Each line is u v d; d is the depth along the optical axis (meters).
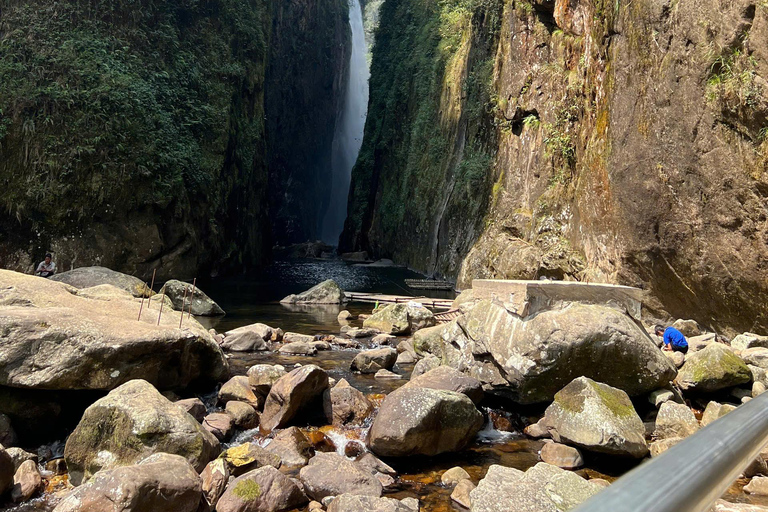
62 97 19.28
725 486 0.56
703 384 6.57
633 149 10.70
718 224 8.77
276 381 6.24
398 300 16.73
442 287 20.64
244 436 5.71
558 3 16.23
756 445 0.71
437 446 5.40
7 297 6.79
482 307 7.55
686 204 9.35
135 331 6.21
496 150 19.88
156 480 3.70
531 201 16.56
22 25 19.84
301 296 16.58
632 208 10.70
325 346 9.98
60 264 18.86
